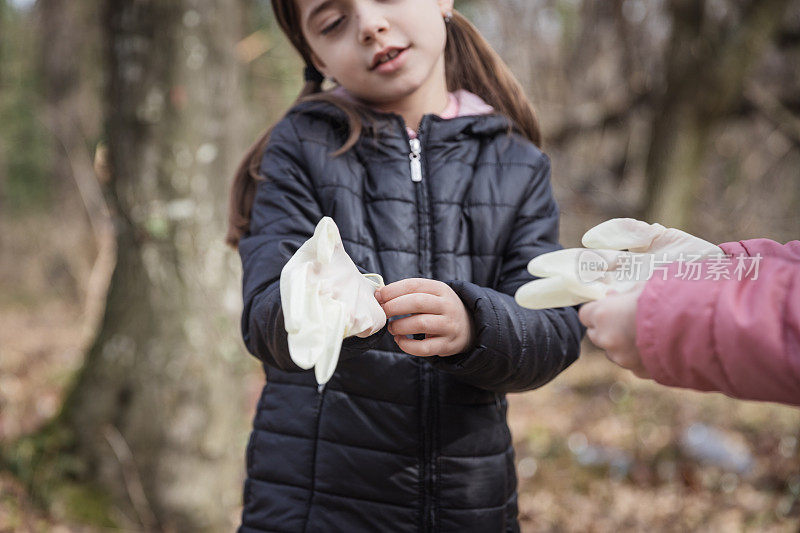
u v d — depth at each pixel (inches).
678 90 320.2
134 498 131.4
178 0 131.6
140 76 132.2
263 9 251.0
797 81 348.2
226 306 138.0
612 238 42.2
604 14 359.3
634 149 390.9
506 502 60.6
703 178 397.7
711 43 313.4
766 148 409.4
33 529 123.3
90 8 363.9
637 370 41.3
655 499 159.6
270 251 55.1
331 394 58.0
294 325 38.0
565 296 41.4
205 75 135.6
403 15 58.4
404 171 59.9
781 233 398.6
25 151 413.7
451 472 57.4
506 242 59.8
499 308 51.0
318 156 59.9
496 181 60.9
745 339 36.3
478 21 348.5
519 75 371.2
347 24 58.9
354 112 60.9
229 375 138.1
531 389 56.9
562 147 382.0
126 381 134.1
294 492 58.4
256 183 64.9
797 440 183.5
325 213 58.7
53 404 171.6
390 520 57.2
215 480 135.0
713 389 39.2
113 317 138.4
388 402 57.1
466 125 61.7
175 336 133.9
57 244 400.8
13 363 237.5
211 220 136.3
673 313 38.4
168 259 134.3
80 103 386.9
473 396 58.5
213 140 136.4
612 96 381.7
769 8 306.5
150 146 132.7
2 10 396.2
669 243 42.5
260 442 60.4
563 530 147.9
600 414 224.8
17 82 406.0
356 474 57.2
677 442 190.4
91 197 375.2
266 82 255.6
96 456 132.9
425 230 58.9
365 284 44.4
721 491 160.4
